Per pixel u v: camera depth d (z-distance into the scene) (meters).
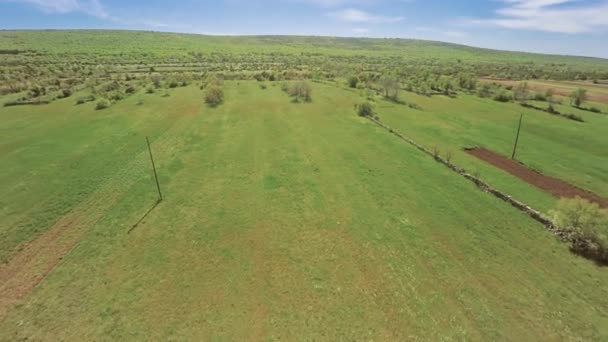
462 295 17.48
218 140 41.22
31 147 37.25
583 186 31.58
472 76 99.19
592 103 69.56
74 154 35.47
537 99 72.56
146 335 14.58
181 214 24.58
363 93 74.19
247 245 21.17
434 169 33.88
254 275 18.50
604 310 16.67
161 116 51.16
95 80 78.69
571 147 42.38
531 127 50.88
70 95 64.62
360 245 21.47
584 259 20.58
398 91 75.75
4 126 44.97
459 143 42.84
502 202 27.50
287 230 22.94
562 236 22.61
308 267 19.30
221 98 63.62
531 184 31.62
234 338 14.58
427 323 15.66
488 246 21.75
